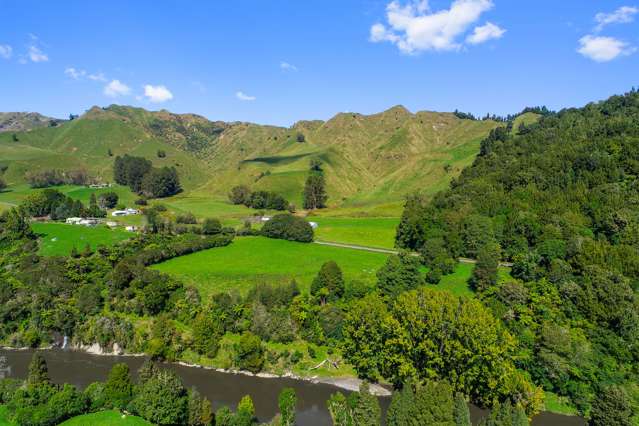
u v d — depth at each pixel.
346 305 84.75
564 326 72.69
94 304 88.12
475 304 68.44
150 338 82.31
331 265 89.56
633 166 106.00
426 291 72.50
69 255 107.50
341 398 55.25
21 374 73.56
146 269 96.31
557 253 86.75
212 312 85.25
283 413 54.72
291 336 81.19
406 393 51.28
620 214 90.44
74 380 71.44
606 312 71.38
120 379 56.19
